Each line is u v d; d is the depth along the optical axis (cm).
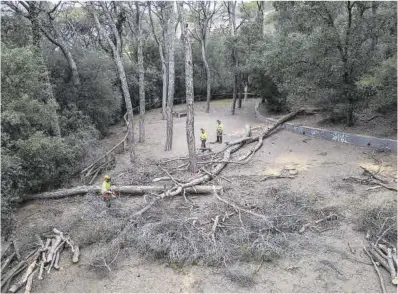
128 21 2766
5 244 1020
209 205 1244
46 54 2280
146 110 3988
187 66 1539
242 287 833
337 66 1717
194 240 966
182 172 1605
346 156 1602
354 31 1708
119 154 2064
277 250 930
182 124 2980
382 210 1085
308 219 1111
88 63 2400
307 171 1500
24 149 1292
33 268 917
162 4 2852
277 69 1950
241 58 3145
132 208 1236
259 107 3247
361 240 980
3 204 1074
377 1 1628
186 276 881
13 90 1294
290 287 825
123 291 842
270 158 1739
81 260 966
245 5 3588
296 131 2147
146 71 3597
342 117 2009
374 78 1475
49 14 2077
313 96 1861
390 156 1504
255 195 1309
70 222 1161
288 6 1988
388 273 848
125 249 996
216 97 4566
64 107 2192
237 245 970
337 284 826
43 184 1474
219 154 1853
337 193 1262
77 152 1659
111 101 2559
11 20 2036
